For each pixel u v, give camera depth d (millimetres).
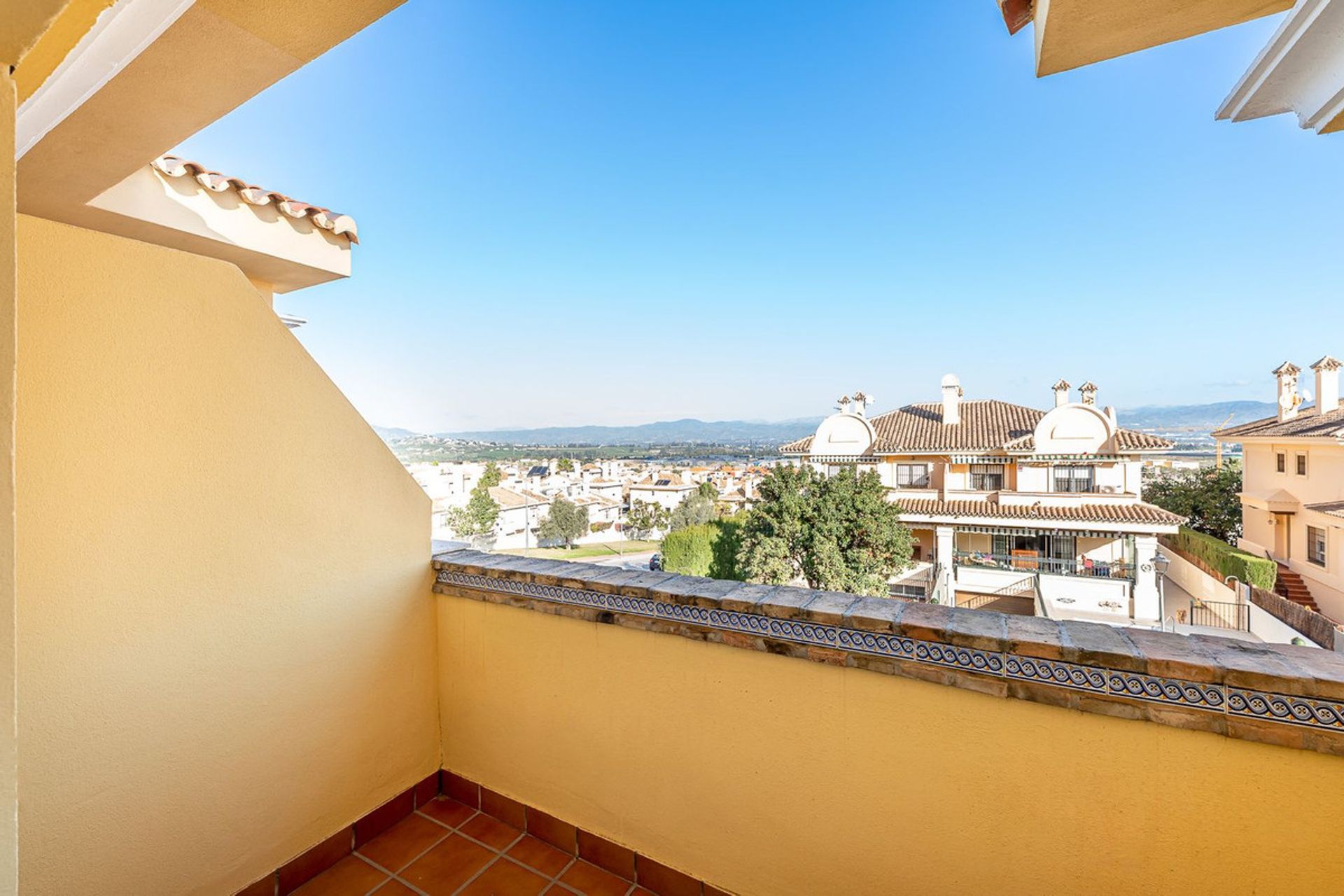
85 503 1703
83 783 1701
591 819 2336
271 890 2148
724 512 38875
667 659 2102
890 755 1739
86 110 1986
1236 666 1361
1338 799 1300
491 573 2512
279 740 2178
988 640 1570
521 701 2494
